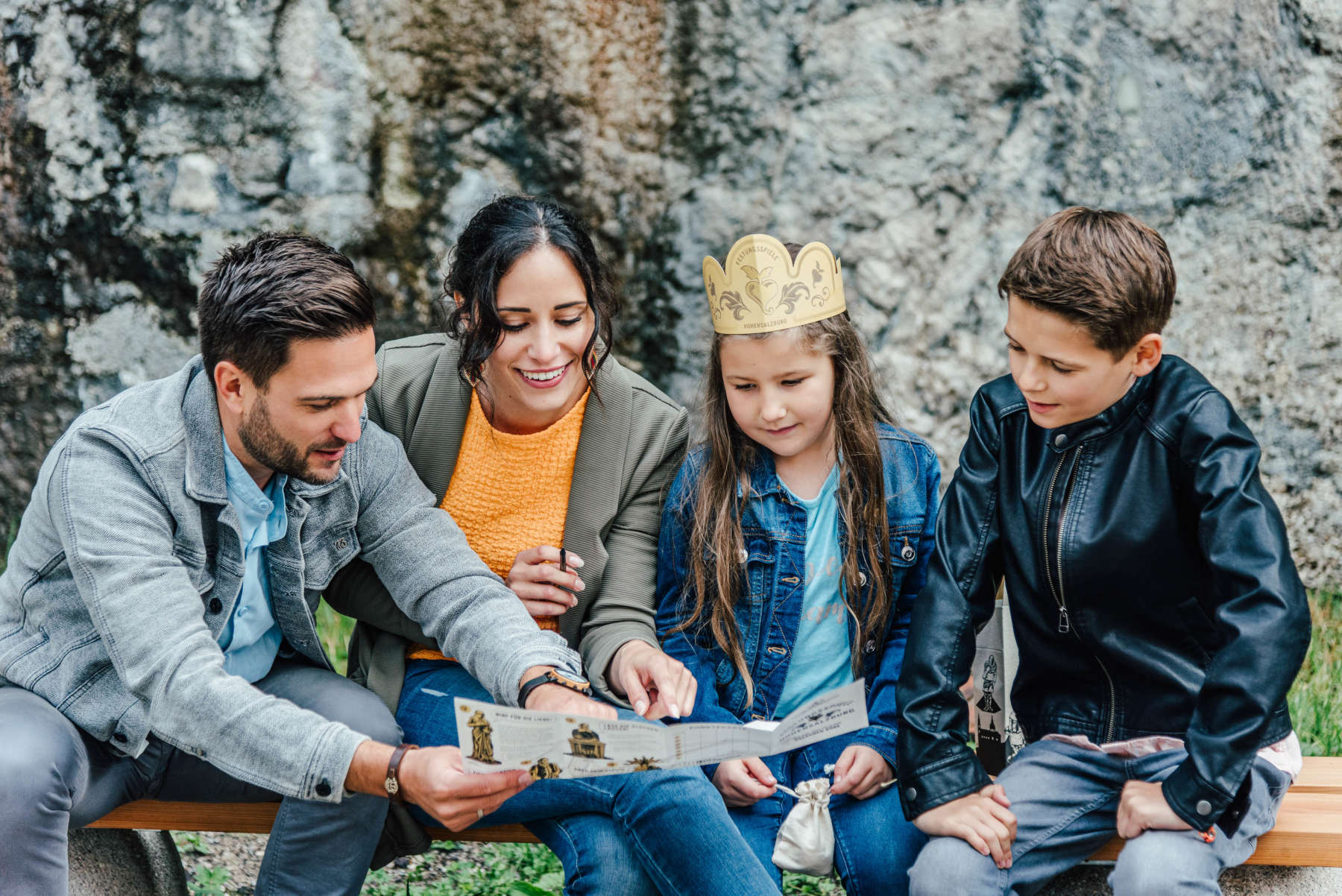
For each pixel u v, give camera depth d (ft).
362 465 7.89
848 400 8.28
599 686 8.21
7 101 14.03
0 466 14.44
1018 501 7.59
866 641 8.26
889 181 14.15
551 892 9.24
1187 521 7.24
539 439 8.43
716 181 14.46
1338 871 7.49
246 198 13.96
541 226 7.86
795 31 14.12
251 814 7.72
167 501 7.08
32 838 6.65
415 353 8.70
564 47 14.10
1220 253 13.94
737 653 8.29
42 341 14.34
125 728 7.04
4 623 7.41
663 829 7.13
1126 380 7.23
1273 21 13.65
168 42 13.80
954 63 13.97
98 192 14.10
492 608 7.73
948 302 14.21
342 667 12.17
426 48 13.94
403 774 6.66
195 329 14.15
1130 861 6.73
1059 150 13.99
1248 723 6.50
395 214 14.12
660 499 8.79
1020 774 7.38
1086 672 7.63
